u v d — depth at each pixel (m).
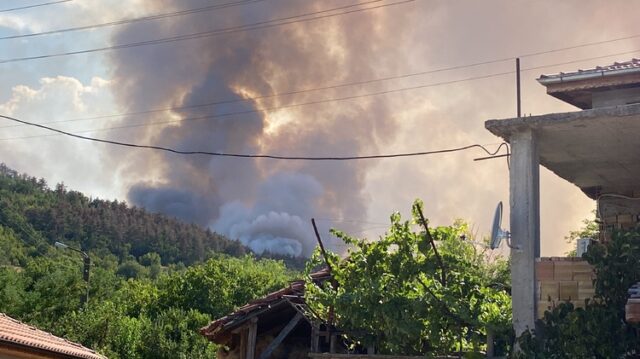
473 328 12.73
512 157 12.39
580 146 13.08
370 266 13.55
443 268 13.19
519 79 13.06
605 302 11.42
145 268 91.56
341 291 13.70
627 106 11.59
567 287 11.87
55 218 87.62
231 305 51.91
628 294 10.95
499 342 12.69
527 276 12.01
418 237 13.38
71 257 69.81
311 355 13.93
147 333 39.84
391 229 13.62
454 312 12.42
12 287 42.53
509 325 12.21
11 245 64.31
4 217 74.56
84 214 94.06
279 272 61.66
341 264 14.23
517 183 12.28
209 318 42.84
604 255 11.52
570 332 11.38
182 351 39.50
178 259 108.81
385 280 13.16
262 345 18.80
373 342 13.94
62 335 39.12
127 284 57.16
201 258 112.31
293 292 16.38
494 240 11.99
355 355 13.59
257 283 53.97
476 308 12.48
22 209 84.06
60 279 43.09
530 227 12.11
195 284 52.66
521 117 12.25
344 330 14.18
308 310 15.56
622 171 14.48
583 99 13.34
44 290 42.78
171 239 109.62
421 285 13.01
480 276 14.13
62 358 16.42
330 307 13.95
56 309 42.31
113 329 39.78
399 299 12.83
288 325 16.77
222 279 52.88
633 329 11.23
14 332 15.56
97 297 44.62
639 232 11.42
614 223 14.91
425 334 12.87
